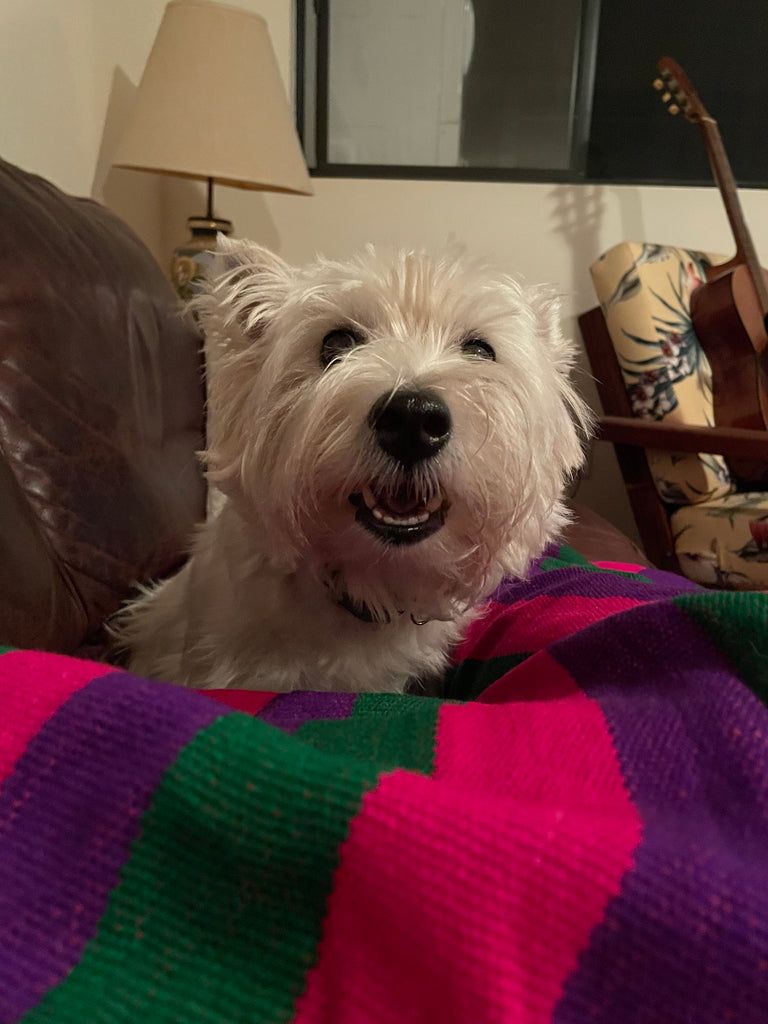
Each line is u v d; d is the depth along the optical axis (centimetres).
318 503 86
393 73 264
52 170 161
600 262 221
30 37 148
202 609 104
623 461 223
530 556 103
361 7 258
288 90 255
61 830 42
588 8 258
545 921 36
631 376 217
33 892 40
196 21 183
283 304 95
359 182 261
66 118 167
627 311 215
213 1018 36
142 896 40
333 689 99
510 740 54
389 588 97
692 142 268
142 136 179
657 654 59
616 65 264
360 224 264
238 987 37
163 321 131
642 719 52
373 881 38
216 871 40
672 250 230
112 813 42
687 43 263
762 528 190
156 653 112
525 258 268
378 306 90
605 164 271
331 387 82
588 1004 35
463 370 85
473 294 93
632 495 223
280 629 97
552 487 102
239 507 97
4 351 88
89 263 110
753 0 258
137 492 108
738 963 34
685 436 190
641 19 260
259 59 190
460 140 271
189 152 180
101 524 98
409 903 37
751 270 220
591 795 47
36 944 38
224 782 41
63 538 90
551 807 44
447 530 91
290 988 37
